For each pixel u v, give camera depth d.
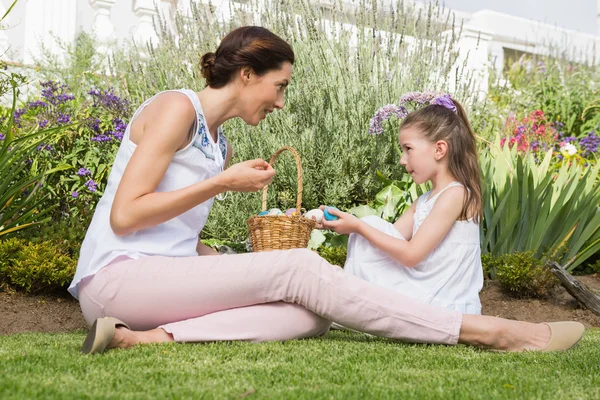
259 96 2.17
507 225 3.73
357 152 4.30
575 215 3.77
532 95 7.66
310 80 4.34
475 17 9.93
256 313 2.00
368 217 2.54
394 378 1.58
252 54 2.13
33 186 3.62
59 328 2.89
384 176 4.33
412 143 2.55
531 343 2.07
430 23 4.71
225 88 2.17
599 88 7.77
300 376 1.56
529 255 3.55
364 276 2.44
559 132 6.87
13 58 6.04
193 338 1.94
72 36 6.41
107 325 1.77
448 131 2.53
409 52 4.73
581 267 4.27
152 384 1.42
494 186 3.98
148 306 1.98
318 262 2.01
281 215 2.27
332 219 2.43
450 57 4.57
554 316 3.30
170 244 2.07
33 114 4.47
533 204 3.78
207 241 4.32
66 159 4.09
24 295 3.12
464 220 2.47
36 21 6.27
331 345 2.00
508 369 1.73
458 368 1.73
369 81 4.42
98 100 4.47
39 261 3.11
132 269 1.99
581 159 5.62
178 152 2.06
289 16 4.64
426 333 2.04
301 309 2.05
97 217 2.09
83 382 1.41
